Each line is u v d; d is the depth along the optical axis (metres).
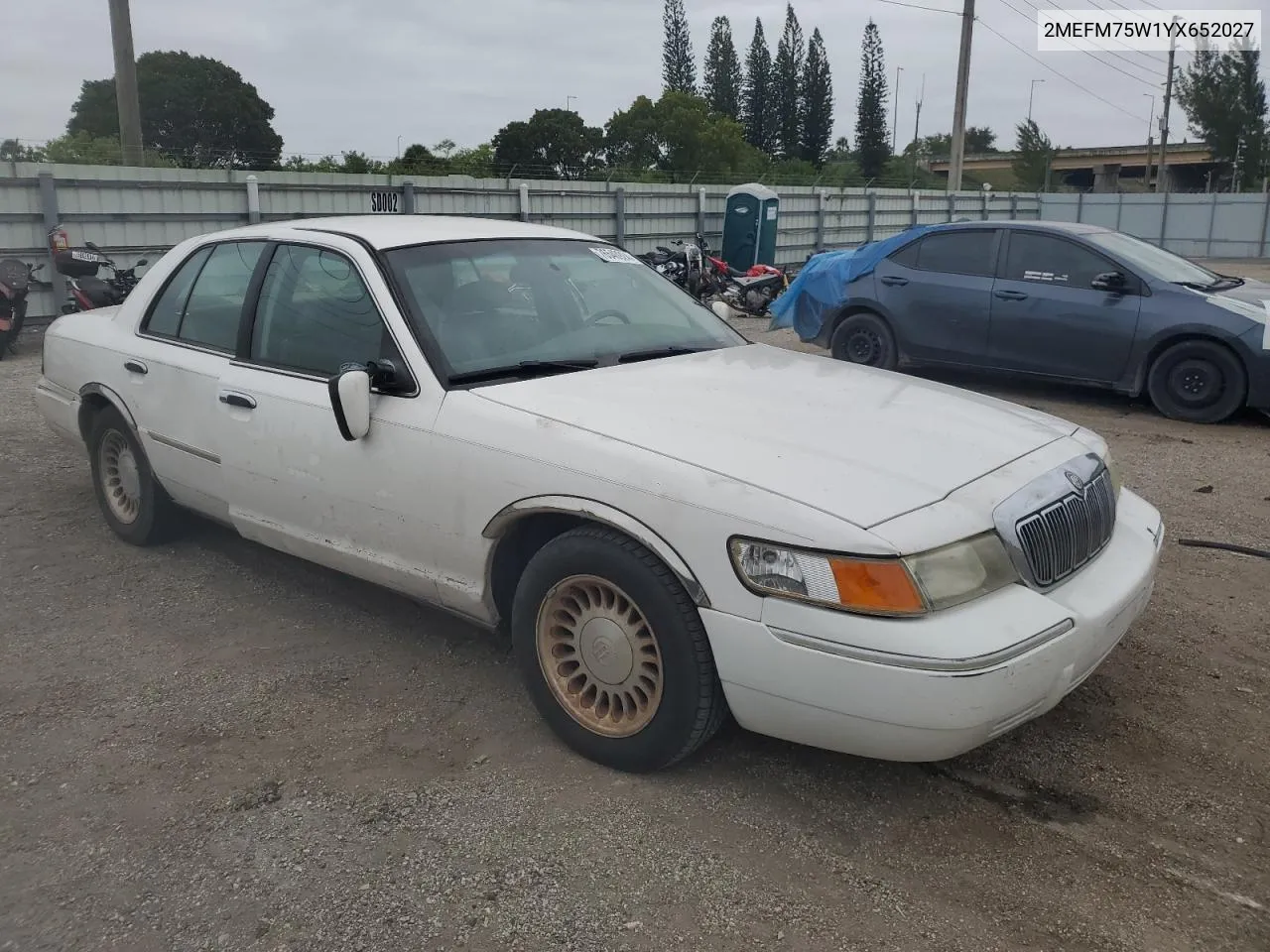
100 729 3.44
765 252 21.88
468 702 3.61
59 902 2.60
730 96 75.50
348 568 3.85
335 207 16.08
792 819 2.93
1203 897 2.62
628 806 2.98
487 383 3.49
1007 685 2.58
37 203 12.48
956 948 2.44
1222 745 3.35
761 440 3.04
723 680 2.80
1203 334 7.93
